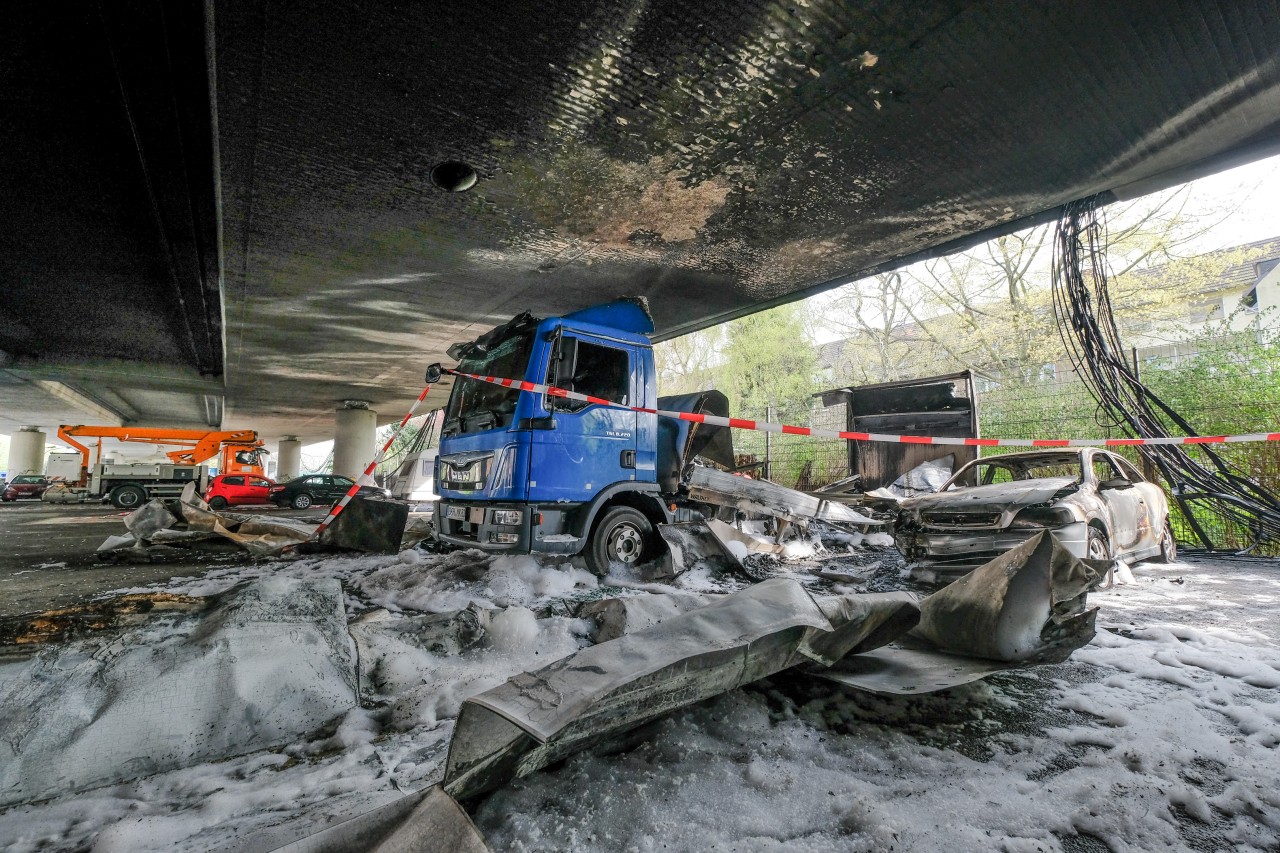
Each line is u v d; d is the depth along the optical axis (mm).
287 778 2039
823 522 8195
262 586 3025
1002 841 1644
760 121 5480
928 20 4359
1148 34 4480
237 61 4750
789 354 21797
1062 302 7719
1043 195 6797
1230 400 8703
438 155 6000
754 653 2148
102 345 16531
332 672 2695
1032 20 4344
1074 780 1996
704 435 7891
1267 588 5668
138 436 23188
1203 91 5062
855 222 7418
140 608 3107
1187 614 4590
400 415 29422
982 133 5625
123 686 2248
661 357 28219
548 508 5848
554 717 1620
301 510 22125
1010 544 5516
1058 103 5227
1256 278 21781
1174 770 2102
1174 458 8141
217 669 2424
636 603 3486
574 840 1633
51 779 1970
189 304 12727
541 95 5160
